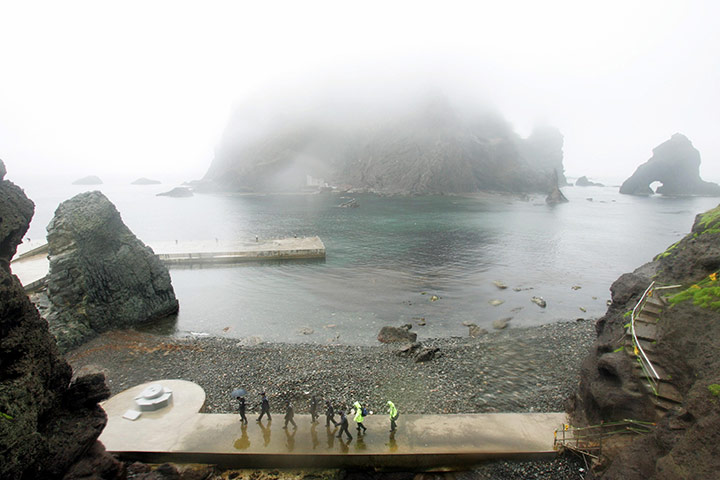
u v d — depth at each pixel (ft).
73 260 121.49
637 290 81.35
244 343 121.08
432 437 69.31
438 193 614.75
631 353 66.28
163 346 116.06
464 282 184.75
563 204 515.50
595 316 144.46
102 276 129.70
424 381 91.86
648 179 647.56
